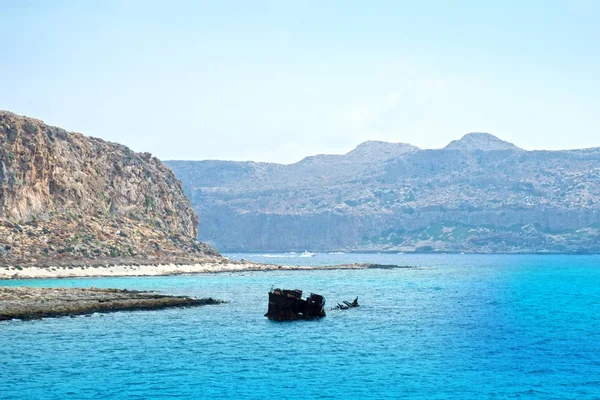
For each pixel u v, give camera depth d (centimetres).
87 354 8069
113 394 6531
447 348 8838
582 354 8519
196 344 8812
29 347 8338
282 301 11094
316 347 8788
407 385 6994
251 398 6494
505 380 7238
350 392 6731
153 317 10888
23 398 6359
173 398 6456
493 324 11050
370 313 12394
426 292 17412
